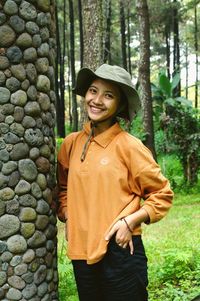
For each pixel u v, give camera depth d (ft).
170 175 42.78
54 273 10.14
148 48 40.63
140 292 8.16
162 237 22.06
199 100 127.24
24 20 9.21
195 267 15.28
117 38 114.73
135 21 102.63
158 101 55.67
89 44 30.35
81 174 8.21
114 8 102.12
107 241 7.90
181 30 113.50
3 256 9.11
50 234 9.88
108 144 8.26
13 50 9.10
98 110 8.38
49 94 9.93
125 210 7.97
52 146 10.07
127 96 8.46
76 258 8.27
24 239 9.29
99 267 8.21
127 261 7.95
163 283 14.44
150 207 8.02
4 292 9.14
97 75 8.25
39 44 9.53
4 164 9.07
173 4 86.89
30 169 9.36
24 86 9.26
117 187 8.00
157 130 50.65
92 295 8.37
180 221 26.53
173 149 42.24
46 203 9.70
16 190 9.19
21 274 9.28
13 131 9.14
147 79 40.78
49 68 9.93
